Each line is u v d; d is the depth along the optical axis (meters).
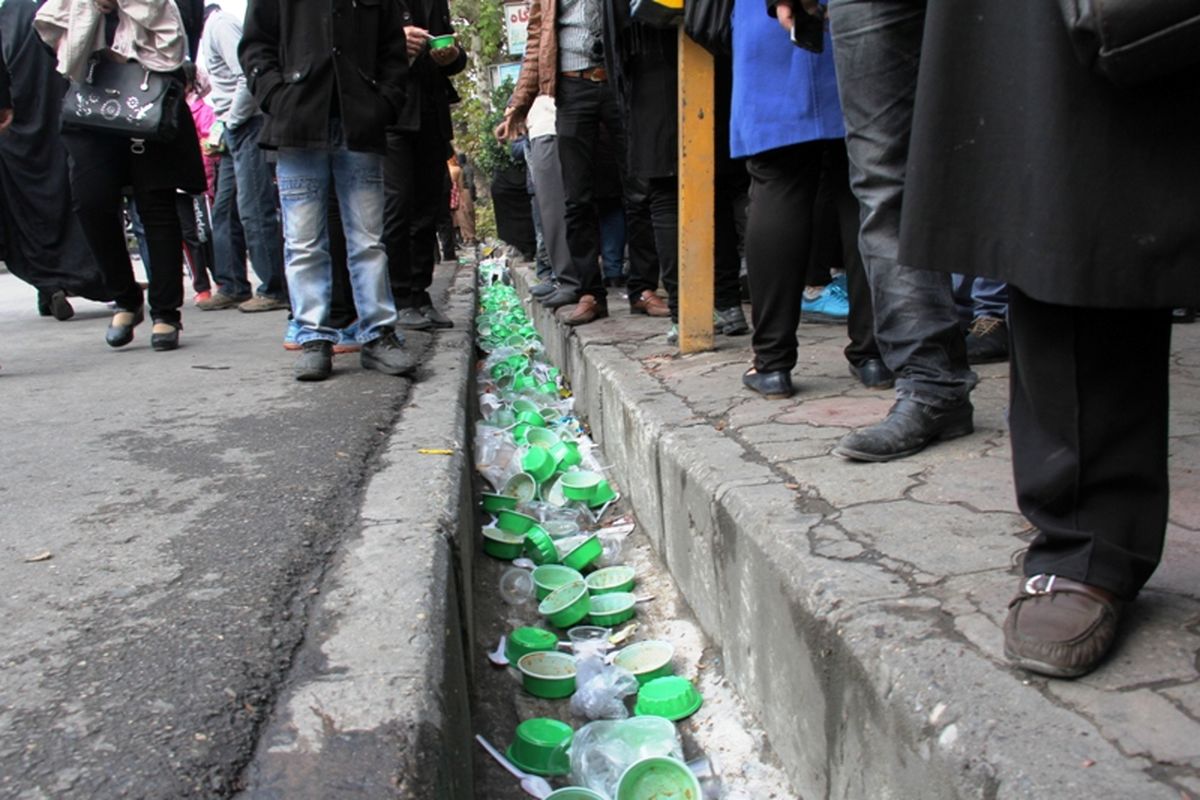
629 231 5.27
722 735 2.06
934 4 1.29
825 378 3.22
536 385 5.22
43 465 2.63
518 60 12.18
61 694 1.33
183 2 5.11
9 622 1.58
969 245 1.28
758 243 2.87
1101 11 1.03
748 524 2.00
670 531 2.74
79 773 1.14
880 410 2.75
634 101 3.98
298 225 3.66
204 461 2.60
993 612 1.47
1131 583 1.29
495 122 11.62
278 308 6.76
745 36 2.81
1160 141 1.13
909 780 1.30
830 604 1.58
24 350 5.20
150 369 4.29
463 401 3.56
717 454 2.45
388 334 3.86
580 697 2.21
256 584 1.71
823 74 2.67
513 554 3.08
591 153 5.02
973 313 3.64
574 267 5.62
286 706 1.31
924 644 1.40
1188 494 1.88
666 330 4.66
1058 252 1.18
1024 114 1.22
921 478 2.11
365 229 3.74
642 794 1.77
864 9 2.21
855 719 1.48
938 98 1.29
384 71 3.66
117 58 4.48
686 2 3.24
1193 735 1.13
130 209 6.75
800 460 2.33
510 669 2.44
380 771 1.16
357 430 2.89
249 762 1.18
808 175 2.83
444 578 1.80
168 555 1.88
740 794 1.85
